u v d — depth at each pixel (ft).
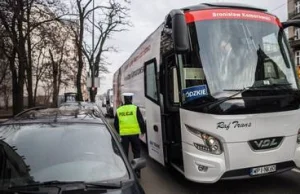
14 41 77.56
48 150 14.71
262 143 23.03
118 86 77.41
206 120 22.76
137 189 12.92
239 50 24.11
